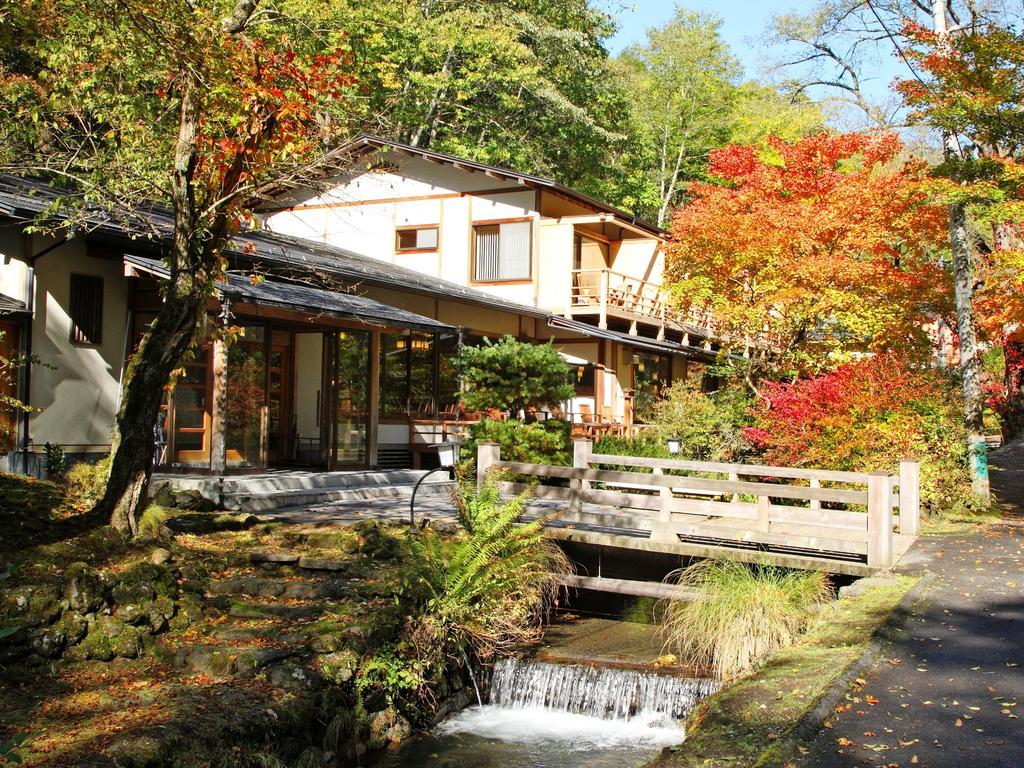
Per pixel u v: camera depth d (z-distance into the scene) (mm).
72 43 11242
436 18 30406
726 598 9477
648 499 11711
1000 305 15781
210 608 9062
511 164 33500
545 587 11391
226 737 6531
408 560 10609
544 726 8742
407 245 26641
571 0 35562
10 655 7344
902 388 14758
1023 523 13828
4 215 13312
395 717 8203
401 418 21094
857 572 10289
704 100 44062
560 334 26047
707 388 32906
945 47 14812
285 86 10266
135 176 12117
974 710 5949
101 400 14828
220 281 14234
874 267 17141
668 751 5570
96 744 6133
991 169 14352
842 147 17938
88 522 9875
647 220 43031
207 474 14805
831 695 6180
